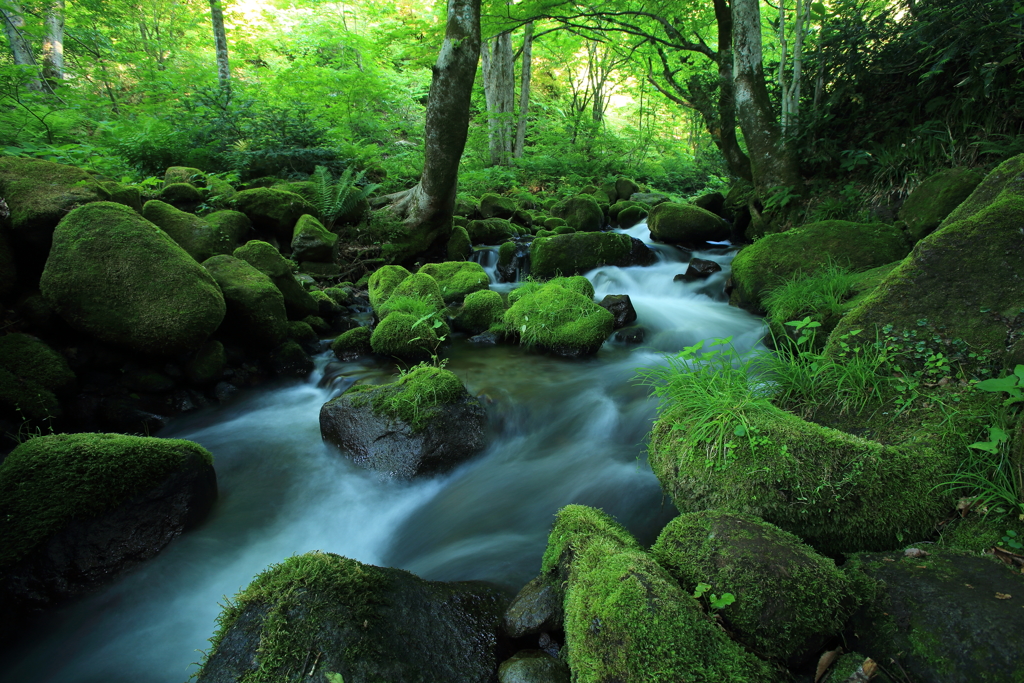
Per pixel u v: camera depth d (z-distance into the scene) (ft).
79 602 8.60
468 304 20.92
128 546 9.25
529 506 11.00
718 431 8.79
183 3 58.03
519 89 64.80
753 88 27.43
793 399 10.48
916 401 9.09
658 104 67.62
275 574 6.88
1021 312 8.96
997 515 7.03
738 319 19.80
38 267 15.76
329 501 11.62
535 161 49.01
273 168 31.19
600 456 12.37
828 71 25.95
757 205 29.27
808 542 7.44
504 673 6.82
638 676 5.52
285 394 16.71
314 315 20.65
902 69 23.08
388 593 7.13
